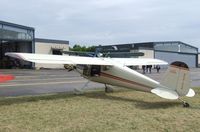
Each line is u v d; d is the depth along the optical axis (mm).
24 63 47250
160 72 39812
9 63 48000
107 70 13273
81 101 12047
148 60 15984
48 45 51000
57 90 16062
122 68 12773
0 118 8875
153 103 11562
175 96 10445
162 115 9320
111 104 11336
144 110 10133
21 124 8180
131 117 9047
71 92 15133
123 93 14398
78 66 14562
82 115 9336
